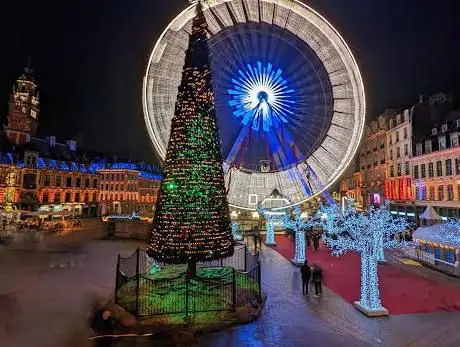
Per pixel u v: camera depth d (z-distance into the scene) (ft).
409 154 148.36
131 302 39.63
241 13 87.97
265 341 32.63
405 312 41.57
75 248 83.66
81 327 34.30
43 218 172.35
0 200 180.86
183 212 43.50
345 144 83.87
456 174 119.34
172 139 46.52
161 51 81.66
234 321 36.19
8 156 189.78
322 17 84.07
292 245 93.66
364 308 40.81
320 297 46.80
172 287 43.19
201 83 47.26
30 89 232.32
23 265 62.59
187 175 44.37
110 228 105.81
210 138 46.44
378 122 180.75
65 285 49.32
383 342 33.06
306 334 34.47
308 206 116.78
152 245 44.70
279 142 89.71
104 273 56.80
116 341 31.60
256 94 88.99
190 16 83.30
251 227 123.03
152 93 80.43
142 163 283.38
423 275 60.80
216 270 54.39
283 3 85.05
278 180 89.04
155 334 32.83
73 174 218.59
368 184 191.01
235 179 87.86
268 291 49.39
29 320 36.11
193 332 33.42
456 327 36.94
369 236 43.91
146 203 266.57
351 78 83.87
